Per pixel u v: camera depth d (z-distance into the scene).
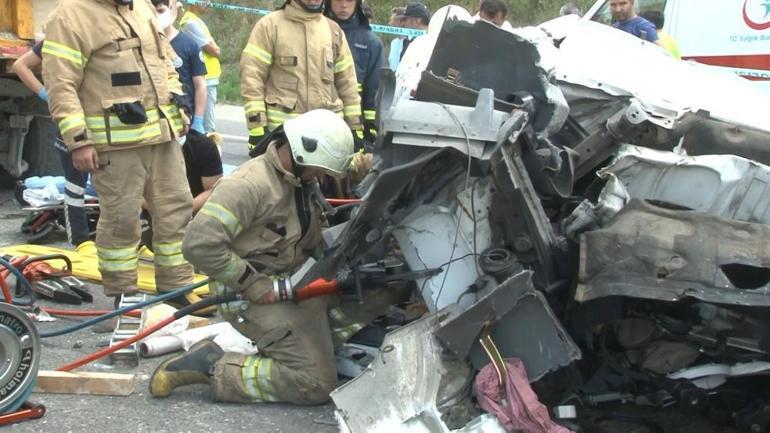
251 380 4.02
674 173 3.85
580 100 4.31
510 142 3.59
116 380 4.09
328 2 6.32
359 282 4.09
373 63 6.38
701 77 4.88
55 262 6.00
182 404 4.05
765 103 4.73
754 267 3.52
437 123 3.64
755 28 7.61
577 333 3.86
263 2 20.92
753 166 3.76
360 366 4.33
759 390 3.90
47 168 8.38
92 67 4.71
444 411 3.60
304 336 4.06
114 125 4.74
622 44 4.98
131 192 4.87
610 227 3.57
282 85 5.70
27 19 7.39
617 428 3.88
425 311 4.55
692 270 3.43
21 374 3.73
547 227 3.73
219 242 3.88
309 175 4.03
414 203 3.90
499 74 4.07
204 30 8.64
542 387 3.86
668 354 3.85
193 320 4.88
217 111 14.73
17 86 7.91
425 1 19.45
